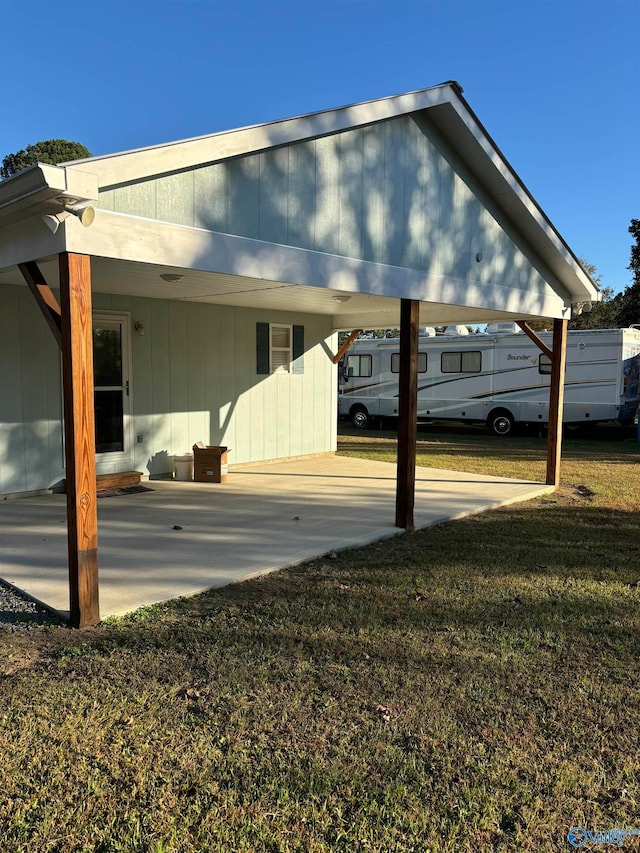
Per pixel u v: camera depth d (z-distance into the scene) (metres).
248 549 5.11
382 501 7.09
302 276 4.78
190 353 8.62
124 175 3.45
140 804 2.12
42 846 1.92
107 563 4.71
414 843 1.97
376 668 3.09
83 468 3.52
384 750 2.43
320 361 10.70
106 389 7.73
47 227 3.50
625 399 14.12
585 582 4.45
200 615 3.75
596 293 8.05
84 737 2.48
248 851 1.92
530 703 2.80
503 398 15.55
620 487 8.37
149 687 2.87
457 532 5.88
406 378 5.76
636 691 2.91
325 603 3.97
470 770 2.33
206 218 4.10
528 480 8.76
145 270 5.17
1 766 2.29
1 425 6.79
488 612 3.86
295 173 4.71
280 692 2.85
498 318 8.63
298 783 2.23
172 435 8.51
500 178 6.52
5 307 6.72
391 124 5.57
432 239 6.11
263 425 9.78
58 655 3.19
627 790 2.23
